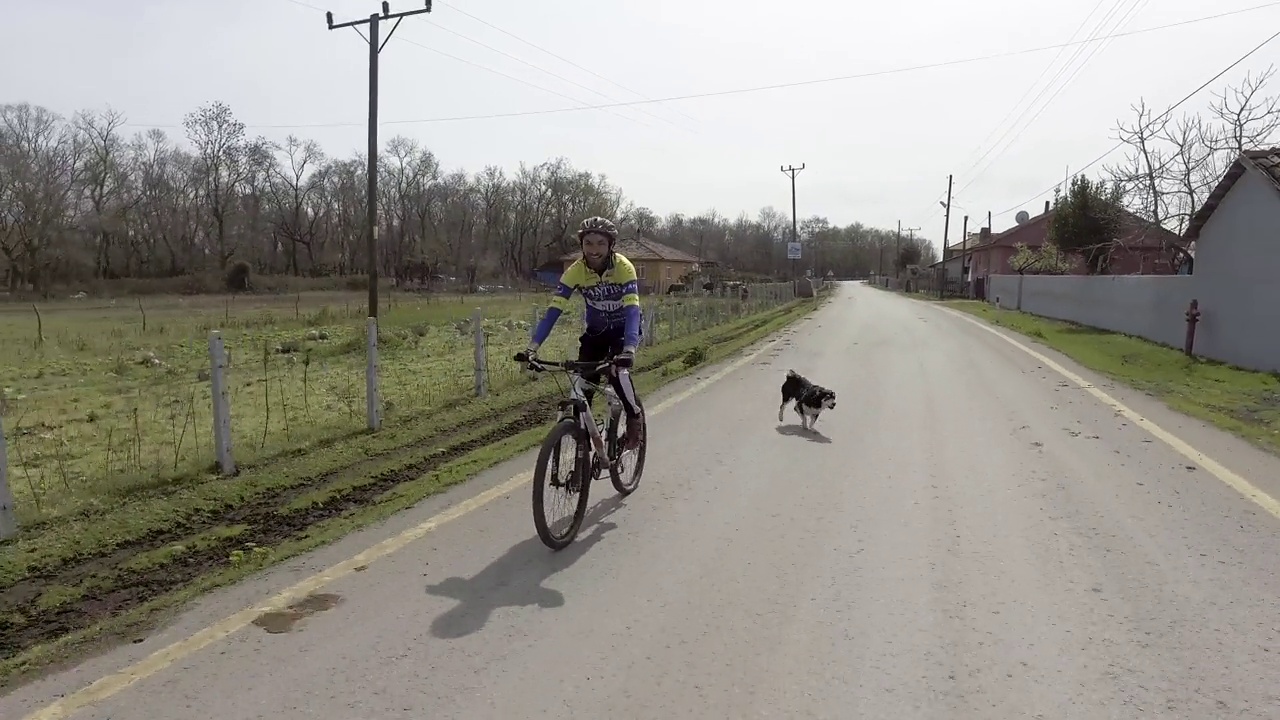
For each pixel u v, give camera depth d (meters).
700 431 8.34
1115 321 21.66
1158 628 3.68
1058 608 3.91
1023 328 22.72
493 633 3.68
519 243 82.62
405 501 5.73
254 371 13.65
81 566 4.72
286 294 50.56
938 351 16.12
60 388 11.91
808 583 4.26
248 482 6.24
